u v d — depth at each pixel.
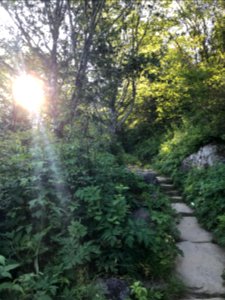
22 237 3.52
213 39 11.07
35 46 5.99
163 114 12.31
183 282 3.86
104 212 3.98
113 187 4.66
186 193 7.23
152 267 3.86
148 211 5.00
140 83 12.07
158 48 11.98
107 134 7.77
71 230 3.51
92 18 6.04
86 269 3.49
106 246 3.74
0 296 2.92
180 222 5.93
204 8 11.82
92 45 6.40
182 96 9.09
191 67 8.65
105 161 5.39
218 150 7.65
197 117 8.37
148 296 3.35
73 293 3.04
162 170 9.87
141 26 11.12
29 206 3.73
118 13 7.84
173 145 10.50
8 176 3.99
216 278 4.03
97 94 6.71
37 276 3.01
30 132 5.77
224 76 7.37
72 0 6.05
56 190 4.03
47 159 4.38
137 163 12.10
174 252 4.29
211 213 5.77
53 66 6.04
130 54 8.28
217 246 4.96
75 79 6.27
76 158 4.80
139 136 16.16
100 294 3.10
